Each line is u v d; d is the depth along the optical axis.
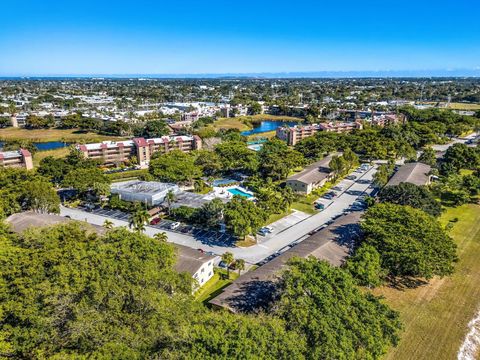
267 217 73.50
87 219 82.12
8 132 195.00
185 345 30.52
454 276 58.66
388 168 116.56
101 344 31.03
